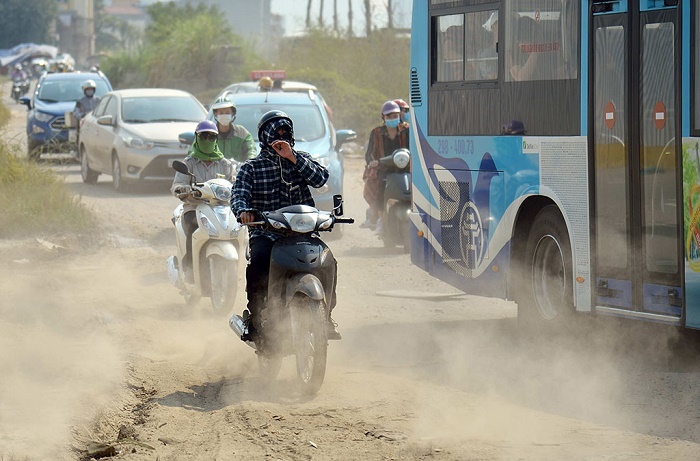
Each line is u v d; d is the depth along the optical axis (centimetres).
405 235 3931
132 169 5784
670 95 2128
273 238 2039
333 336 1992
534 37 2480
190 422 1872
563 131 2389
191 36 12738
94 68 8262
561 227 2434
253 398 2014
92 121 6297
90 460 1669
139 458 1670
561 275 2475
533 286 2534
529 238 2533
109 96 6344
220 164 2888
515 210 2542
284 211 1997
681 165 2086
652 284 2173
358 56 10288
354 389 2045
